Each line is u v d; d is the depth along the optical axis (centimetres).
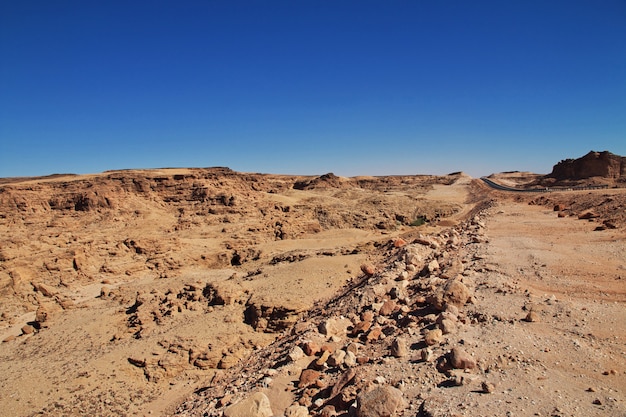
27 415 2120
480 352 934
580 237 2262
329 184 14275
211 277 4622
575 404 703
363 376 939
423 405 742
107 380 2403
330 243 6381
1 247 4856
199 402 1470
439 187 15888
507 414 679
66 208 8056
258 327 2933
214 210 8512
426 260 2020
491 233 2633
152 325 3061
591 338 975
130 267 5138
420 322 1198
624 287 1356
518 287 1398
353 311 1537
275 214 8700
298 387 1068
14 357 2820
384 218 8962
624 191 3856
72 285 4528
